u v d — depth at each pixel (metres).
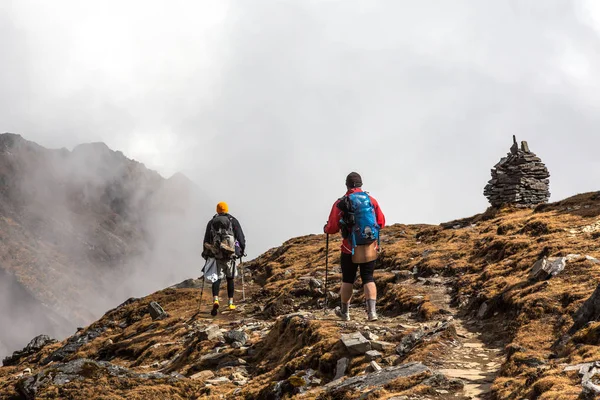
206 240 16.86
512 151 23.83
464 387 7.20
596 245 12.73
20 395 10.25
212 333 13.55
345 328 11.10
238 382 10.68
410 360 8.72
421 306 12.93
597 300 8.17
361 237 11.07
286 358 10.98
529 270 12.48
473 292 12.88
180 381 10.48
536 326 9.41
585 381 5.83
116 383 10.12
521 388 6.41
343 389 7.76
